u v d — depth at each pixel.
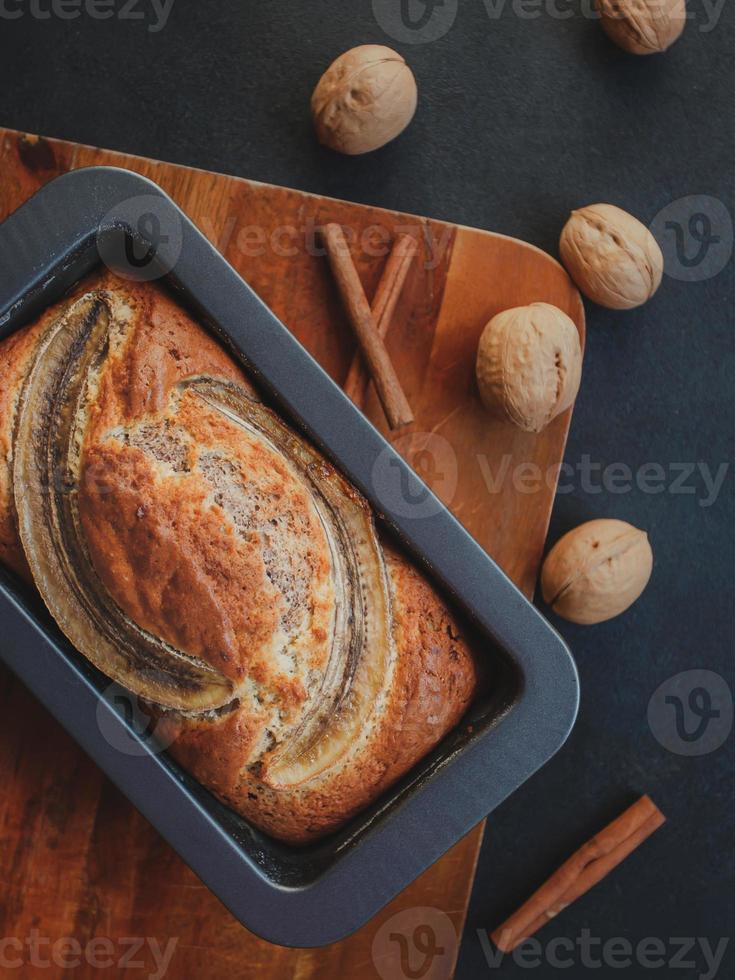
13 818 0.53
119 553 0.44
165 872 0.54
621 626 0.58
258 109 0.57
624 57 0.58
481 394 0.54
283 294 0.54
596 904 0.59
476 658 0.47
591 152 0.58
